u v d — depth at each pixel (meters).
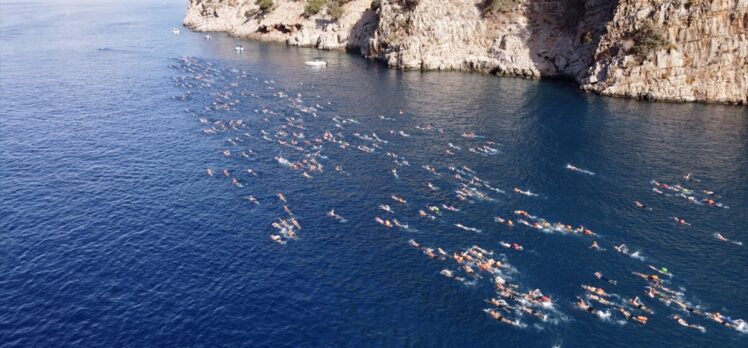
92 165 96.81
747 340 54.34
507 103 133.25
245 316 57.81
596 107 128.88
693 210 79.69
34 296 60.72
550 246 70.75
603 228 75.06
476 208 80.75
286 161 98.19
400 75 166.75
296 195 85.19
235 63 185.12
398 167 95.31
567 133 110.81
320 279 64.06
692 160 96.31
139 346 53.50
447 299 60.56
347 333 55.38
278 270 65.81
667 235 73.31
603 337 54.84
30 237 72.69
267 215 79.06
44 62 187.50
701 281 63.66
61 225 76.00
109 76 164.50
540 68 162.88
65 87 150.88
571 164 95.75
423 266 66.69
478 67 172.50
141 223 76.75
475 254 68.75
